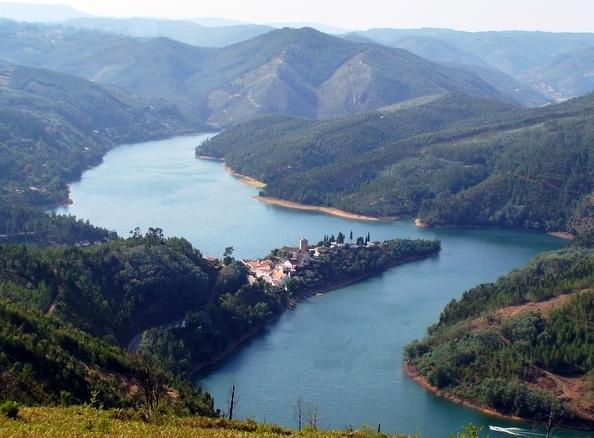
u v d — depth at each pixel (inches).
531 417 7475.4
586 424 7386.8
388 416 7431.1
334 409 7534.5
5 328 5895.7
